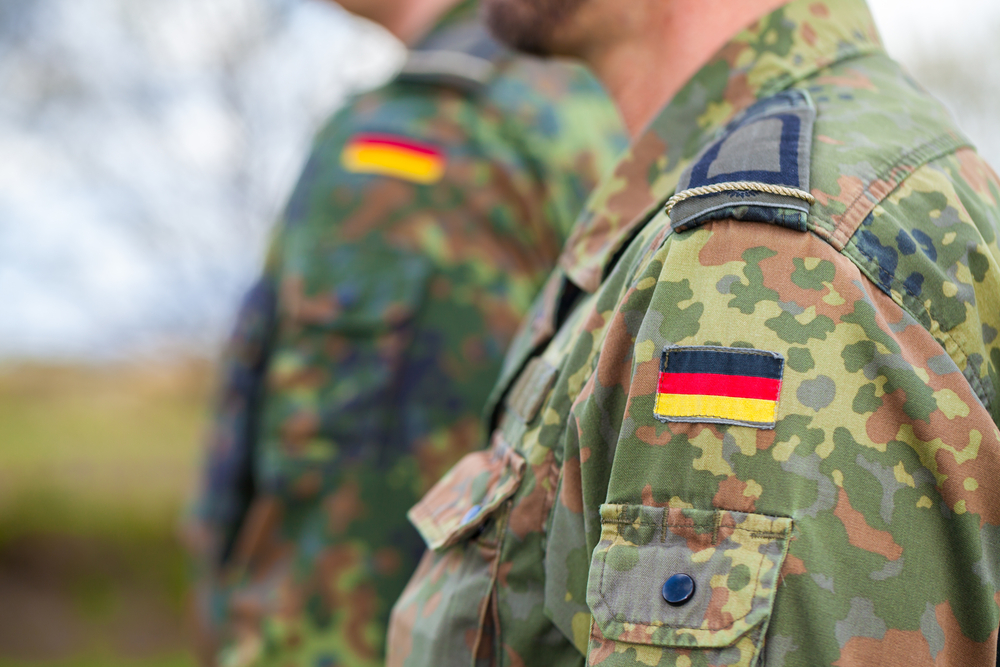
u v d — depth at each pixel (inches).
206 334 179.6
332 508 54.6
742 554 20.2
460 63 59.9
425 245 56.9
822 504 20.1
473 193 57.8
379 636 53.4
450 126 58.7
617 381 23.5
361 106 60.9
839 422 20.5
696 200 23.1
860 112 25.1
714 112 28.9
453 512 30.1
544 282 59.0
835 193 22.3
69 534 169.8
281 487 55.3
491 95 59.1
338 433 55.1
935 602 20.0
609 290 25.8
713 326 21.7
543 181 58.4
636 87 32.8
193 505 63.3
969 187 24.3
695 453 21.3
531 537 26.8
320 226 57.8
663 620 20.5
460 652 27.4
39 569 168.4
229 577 59.4
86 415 188.5
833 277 21.4
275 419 56.4
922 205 22.9
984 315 22.9
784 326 21.2
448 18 64.5
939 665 19.8
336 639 53.2
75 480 175.2
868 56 28.7
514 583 26.9
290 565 54.6
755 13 29.5
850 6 29.4
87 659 155.8
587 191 59.2
